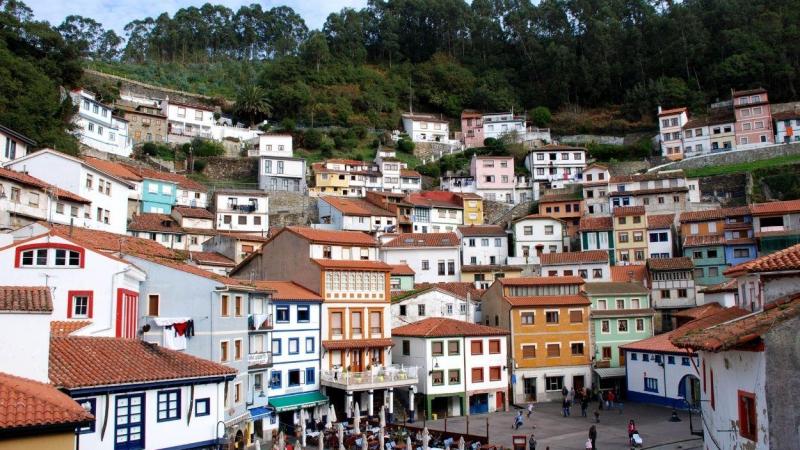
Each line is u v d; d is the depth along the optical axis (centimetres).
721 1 18275
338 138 15538
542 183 13325
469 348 6631
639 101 16988
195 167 12619
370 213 10512
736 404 2127
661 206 10606
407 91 19000
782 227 8756
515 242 10369
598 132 16825
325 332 6066
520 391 7150
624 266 9162
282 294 5788
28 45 12394
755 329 1902
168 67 19600
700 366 2761
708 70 16888
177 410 3450
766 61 15838
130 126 13312
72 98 11331
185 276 4641
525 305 7288
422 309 7350
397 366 6244
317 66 19025
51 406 2127
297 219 11069
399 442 4575
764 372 1880
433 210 11400
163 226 9325
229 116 16300
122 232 7481
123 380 3133
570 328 7425
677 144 14162
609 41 19012
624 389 7444
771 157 12050
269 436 5216
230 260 8456
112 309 3969
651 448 4588
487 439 4712
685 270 8619
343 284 6288
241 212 10519
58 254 3959
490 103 18700
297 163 12538
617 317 7706
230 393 4588
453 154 15575
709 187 11438
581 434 5269
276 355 5612
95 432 3042
